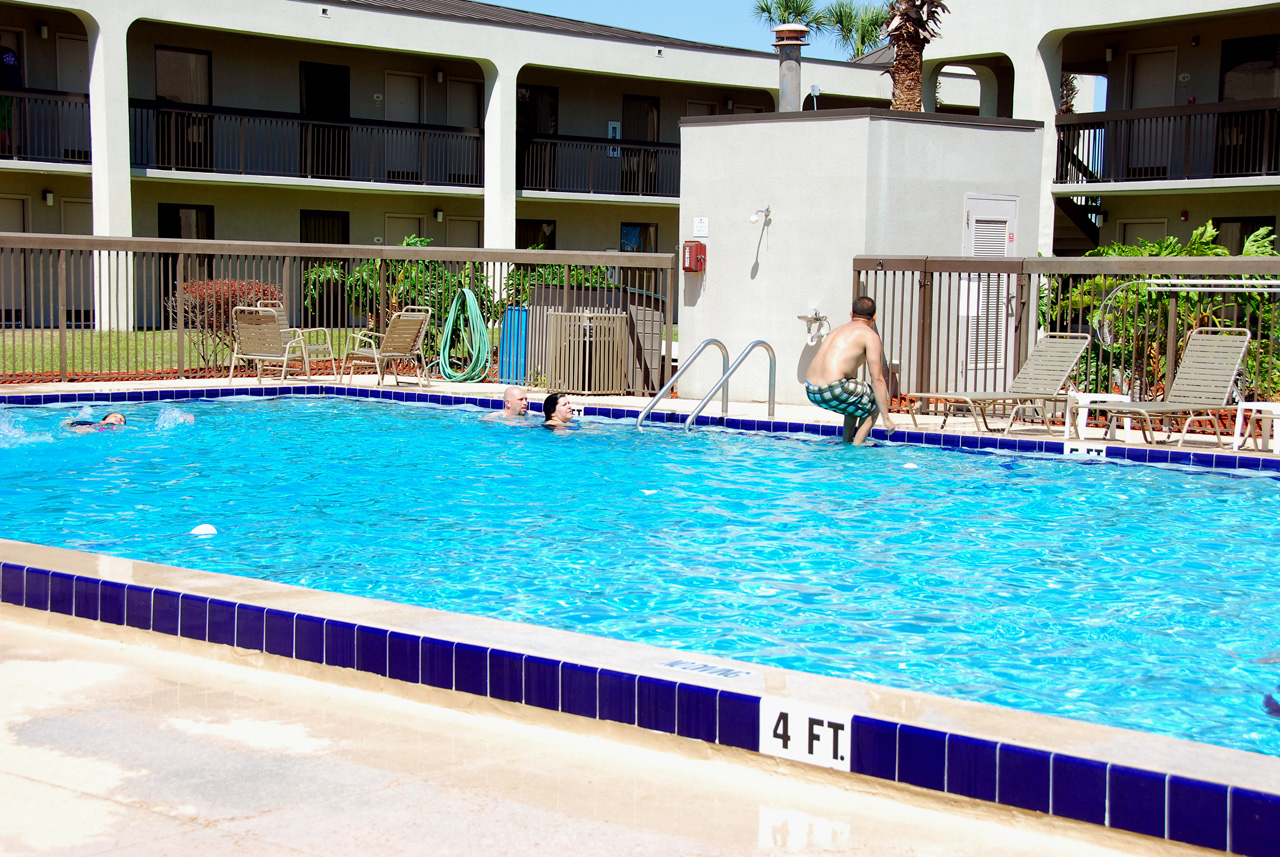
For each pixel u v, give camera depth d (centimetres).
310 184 2458
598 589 593
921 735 318
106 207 2209
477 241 2859
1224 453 958
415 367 1591
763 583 606
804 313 1320
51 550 526
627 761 348
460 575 620
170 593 451
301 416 1257
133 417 1233
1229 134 2077
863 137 1267
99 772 325
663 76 2777
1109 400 1040
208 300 1650
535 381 1458
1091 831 298
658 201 2866
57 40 2312
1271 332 1102
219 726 366
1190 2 1966
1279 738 402
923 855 287
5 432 1127
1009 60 2362
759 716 342
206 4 2267
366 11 2433
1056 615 551
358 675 412
